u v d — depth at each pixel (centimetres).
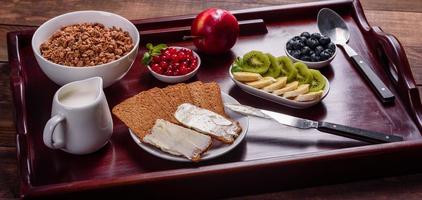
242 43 119
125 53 108
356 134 99
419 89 116
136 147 99
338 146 99
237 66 110
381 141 99
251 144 100
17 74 106
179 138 96
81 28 111
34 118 103
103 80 105
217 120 99
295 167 95
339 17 122
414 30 130
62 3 134
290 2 139
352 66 115
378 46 116
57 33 111
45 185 91
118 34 111
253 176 95
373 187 99
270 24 123
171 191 94
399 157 98
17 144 96
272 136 101
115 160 97
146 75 112
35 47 108
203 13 115
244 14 122
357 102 108
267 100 107
